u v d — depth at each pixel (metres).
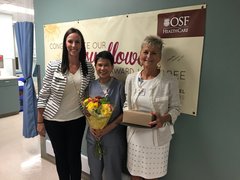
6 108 4.59
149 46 1.36
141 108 1.43
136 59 1.74
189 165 1.61
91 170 1.78
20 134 3.62
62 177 1.89
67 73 1.69
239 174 1.40
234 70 1.32
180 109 1.49
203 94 1.46
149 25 1.64
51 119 1.74
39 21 2.51
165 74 1.42
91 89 1.70
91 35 2.03
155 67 1.42
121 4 1.79
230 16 1.29
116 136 1.64
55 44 2.36
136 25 1.71
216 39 1.36
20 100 5.02
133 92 1.47
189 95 1.52
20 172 2.46
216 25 1.35
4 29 5.44
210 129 1.47
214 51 1.38
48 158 2.72
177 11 1.48
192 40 1.45
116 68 1.89
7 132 3.71
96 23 1.97
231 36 1.30
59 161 1.86
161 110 1.39
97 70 1.65
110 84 1.66
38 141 3.36
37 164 2.64
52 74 1.70
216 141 1.46
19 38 2.83
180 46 1.51
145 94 1.41
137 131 1.46
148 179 1.50
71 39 1.61
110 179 1.73
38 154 2.92
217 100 1.41
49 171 2.48
